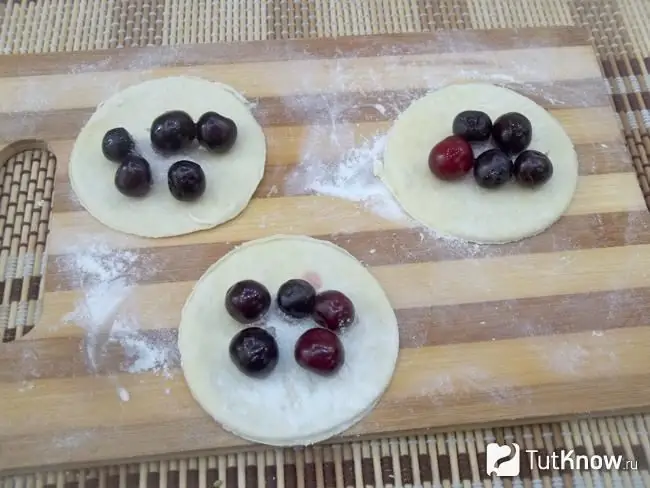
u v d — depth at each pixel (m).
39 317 0.24
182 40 0.30
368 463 0.22
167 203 0.25
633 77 0.31
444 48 0.29
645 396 0.23
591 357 0.23
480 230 0.25
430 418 0.22
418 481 0.22
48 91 0.28
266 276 0.24
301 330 0.23
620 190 0.27
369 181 0.26
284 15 0.31
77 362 0.23
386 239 0.25
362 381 0.22
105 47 0.30
